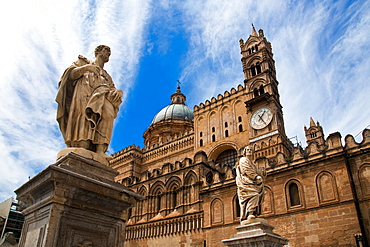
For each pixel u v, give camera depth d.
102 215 6.32
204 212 34.66
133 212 45.22
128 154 65.75
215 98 58.09
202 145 55.38
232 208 32.28
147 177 47.50
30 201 6.66
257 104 49.28
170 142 62.59
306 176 28.38
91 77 7.77
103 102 7.66
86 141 7.26
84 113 7.34
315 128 72.44
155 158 63.81
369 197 24.88
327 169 27.47
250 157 11.61
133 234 42.69
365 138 27.05
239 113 52.91
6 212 35.06
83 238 5.86
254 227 10.09
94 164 6.78
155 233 40.06
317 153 28.70
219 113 55.88
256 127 47.47
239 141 50.09
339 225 24.94
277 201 29.20
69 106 7.55
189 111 80.38
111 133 7.80
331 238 24.95
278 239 10.03
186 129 74.88
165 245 38.03
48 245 5.26
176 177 43.19
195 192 39.75
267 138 45.47
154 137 75.44
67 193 5.83
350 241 23.94
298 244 26.41
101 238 6.16
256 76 51.53
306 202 27.44
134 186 48.28
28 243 5.73
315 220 26.30
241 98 53.88
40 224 5.70
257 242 9.51
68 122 7.20
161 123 75.94
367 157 26.19
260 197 10.91
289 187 29.19
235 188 32.94
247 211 10.67
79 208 5.96
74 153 6.51
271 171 30.67
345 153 26.95
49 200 5.68
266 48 53.22
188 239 36.09
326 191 26.81
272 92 48.72
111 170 7.11
